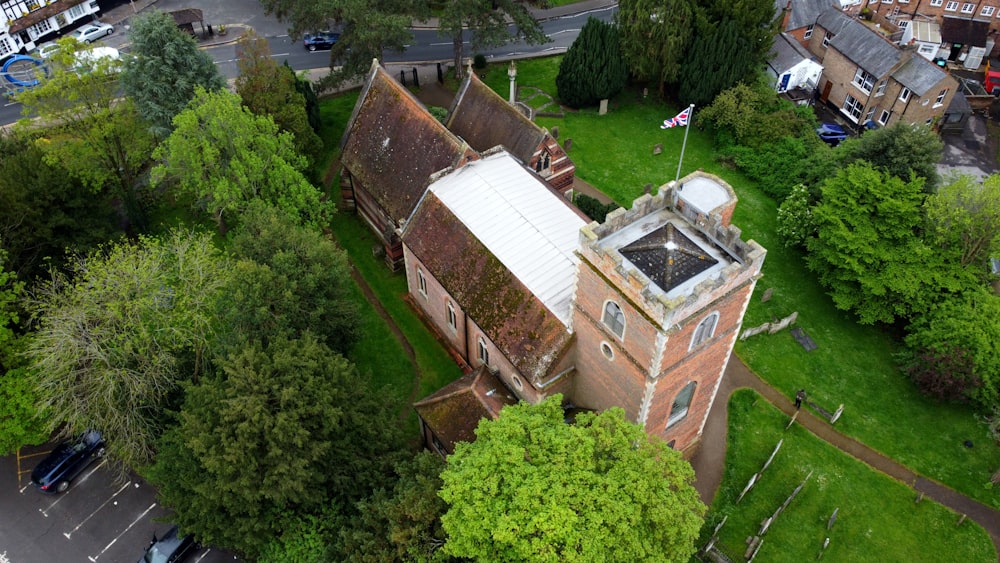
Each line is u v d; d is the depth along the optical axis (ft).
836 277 188.55
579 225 156.15
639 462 107.96
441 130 178.91
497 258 151.84
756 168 230.68
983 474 155.63
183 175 173.06
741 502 148.66
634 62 247.29
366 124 199.21
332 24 290.15
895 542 143.13
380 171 191.72
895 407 169.17
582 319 131.54
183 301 142.41
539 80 273.75
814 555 140.46
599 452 110.73
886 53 253.24
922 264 177.88
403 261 197.06
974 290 174.81
